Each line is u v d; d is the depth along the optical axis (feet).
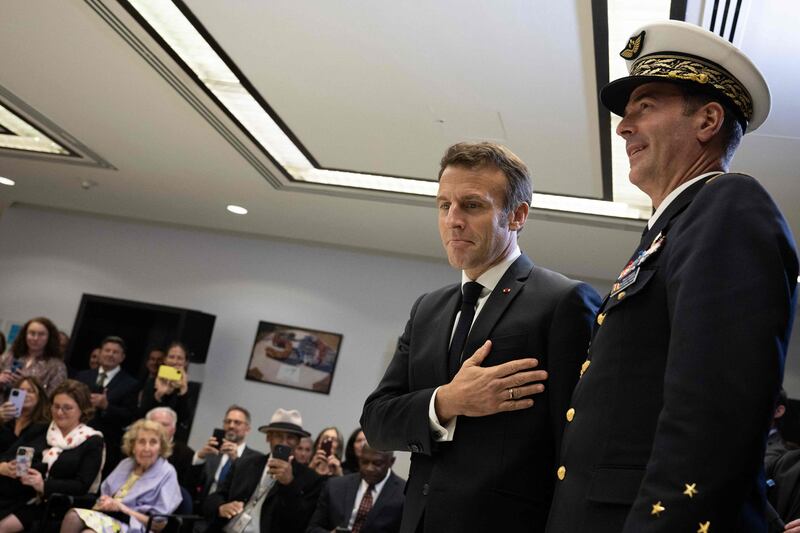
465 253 5.92
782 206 18.13
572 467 4.28
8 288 31.07
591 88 14.46
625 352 4.24
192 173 23.52
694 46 4.65
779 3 11.43
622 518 3.93
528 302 5.79
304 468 19.01
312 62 15.33
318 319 29.12
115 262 30.71
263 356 28.99
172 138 20.70
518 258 6.13
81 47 16.24
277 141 20.33
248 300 29.63
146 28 14.87
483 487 5.33
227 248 30.14
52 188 28.30
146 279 30.42
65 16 15.03
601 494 4.02
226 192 24.91
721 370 3.48
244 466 19.75
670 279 4.05
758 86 4.64
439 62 14.61
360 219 25.41
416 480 5.68
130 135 21.15
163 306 28.50
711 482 3.34
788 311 3.60
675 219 4.37
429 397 5.57
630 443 4.06
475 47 13.88
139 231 30.81
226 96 17.85
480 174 5.90
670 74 4.61
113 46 15.89
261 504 18.51
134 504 17.99
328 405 28.35
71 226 31.19
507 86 15.01
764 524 3.78
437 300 6.40
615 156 17.53
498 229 5.90
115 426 24.82
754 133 15.11
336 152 19.97
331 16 13.61
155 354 27.40
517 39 13.39
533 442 5.41
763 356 3.46
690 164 4.60
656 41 4.78
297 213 25.96
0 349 25.20
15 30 16.12
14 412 19.70
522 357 5.62
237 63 15.85
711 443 3.38
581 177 18.74
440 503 5.40
